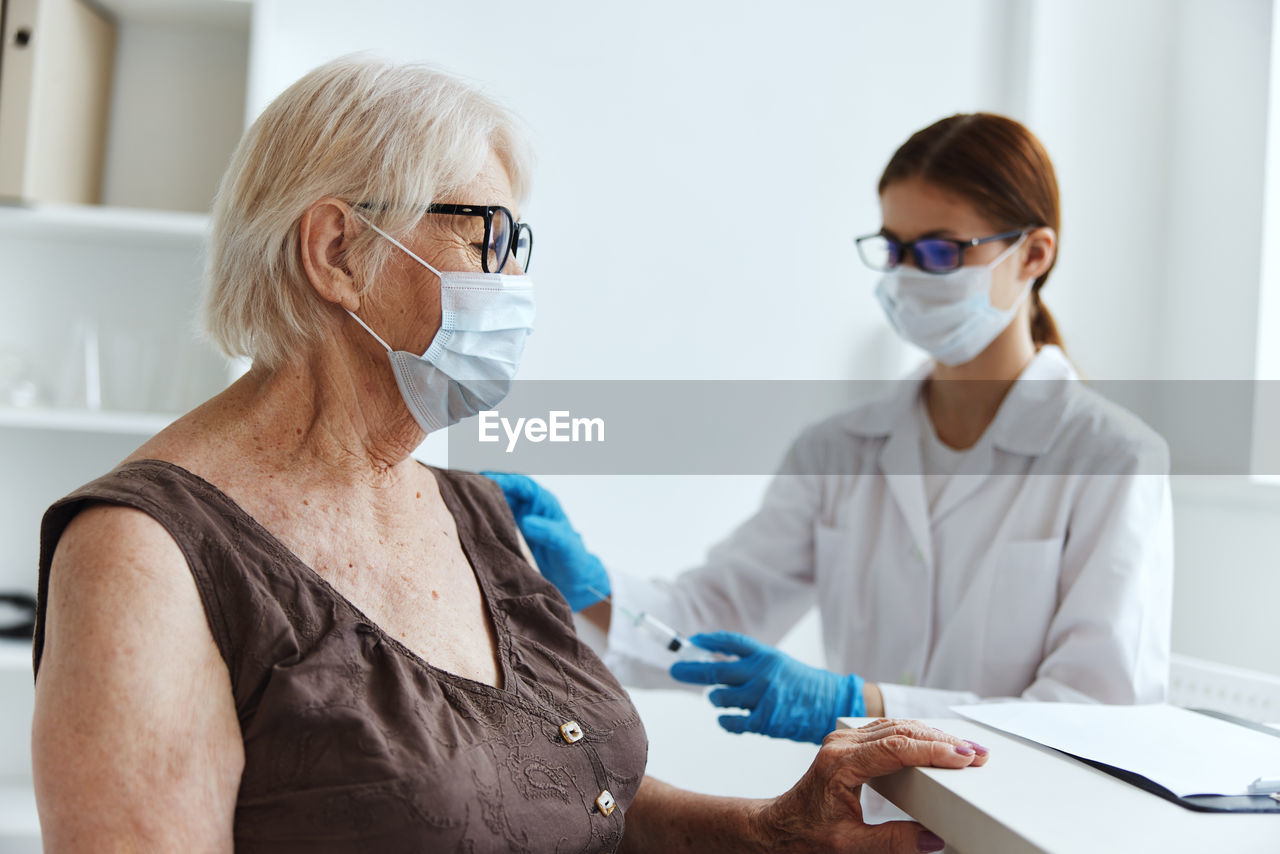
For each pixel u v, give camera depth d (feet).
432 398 3.19
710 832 3.72
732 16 8.12
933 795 2.83
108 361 6.89
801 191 8.21
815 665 8.10
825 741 3.37
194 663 2.53
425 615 3.11
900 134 8.38
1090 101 8.51
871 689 4.86
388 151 3.04
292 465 3.02
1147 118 8.59
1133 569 4.99
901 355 8.30
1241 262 7.76
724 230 8.09
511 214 3.27
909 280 5.56
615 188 7.93
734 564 6.37
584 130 7.88
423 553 3.26
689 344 8.03
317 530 2.97
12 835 6.03
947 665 5.54
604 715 3.28
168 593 2.52
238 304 3.05
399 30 7.57
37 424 6.35
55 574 2.54
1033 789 2.75
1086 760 3.02
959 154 5.44
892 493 5.94
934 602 5.68
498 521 3.70
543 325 7.82
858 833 3.24
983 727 3.45
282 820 2.59
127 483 2.67
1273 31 7.59
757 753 7.88
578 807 3.02
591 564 5.33
